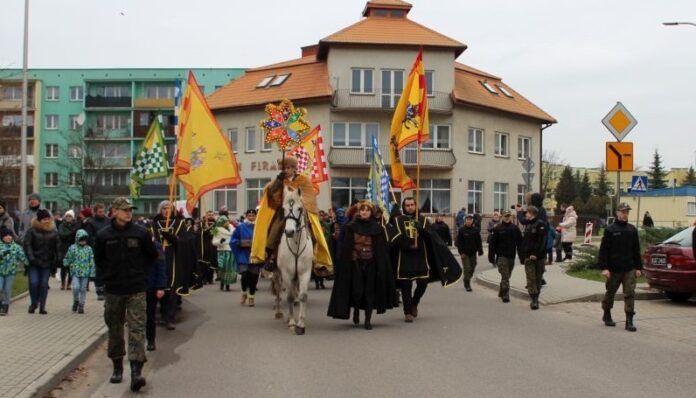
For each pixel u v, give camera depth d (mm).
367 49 41406
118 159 67062
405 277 12445
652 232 21406
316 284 18969
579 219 56844
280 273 12539
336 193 41500
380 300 11812
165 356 9656
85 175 60031
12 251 12891
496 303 15305
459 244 18219
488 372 8273
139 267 8031
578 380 7859
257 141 43344
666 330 11367
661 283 14430
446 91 41969
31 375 7816
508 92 48344
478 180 43906
